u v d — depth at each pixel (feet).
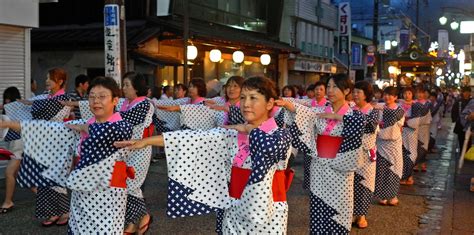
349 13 88.17
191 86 24.68
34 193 24.09
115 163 12.55
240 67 65.82
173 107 21.30
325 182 16.56
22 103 20.31
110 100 13.00
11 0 31.78
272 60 73.10
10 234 18.22
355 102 19.56
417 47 77.20
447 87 145.07
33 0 33.42
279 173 11.32
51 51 50.60
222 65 61.82
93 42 46.70
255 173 10.58
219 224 12.62
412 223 21.09
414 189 28.25
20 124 12.99
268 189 10.69
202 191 11.24
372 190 19.97
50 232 18.60
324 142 16.38
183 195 11.10
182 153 11.07
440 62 76.13
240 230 11.10
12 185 20.95
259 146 10.60
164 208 22.44
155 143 10.93
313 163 16.83
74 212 12.71
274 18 74.84
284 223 11.32
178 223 20.21
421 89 33.09
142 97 17.66
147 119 17.37
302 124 15.07
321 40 94.27
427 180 31.14
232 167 11.31
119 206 12.85
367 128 18.11
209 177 11.30
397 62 78.43
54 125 13.17
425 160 37.76
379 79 99.19
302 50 84.84
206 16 59.36
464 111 29.12
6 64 32.60
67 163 13.23
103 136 12.05
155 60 46.01
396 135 23.20
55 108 18.92
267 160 10.59
